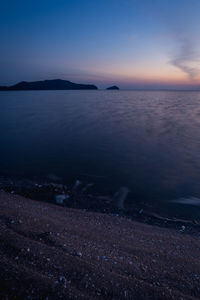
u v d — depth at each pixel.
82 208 9.12
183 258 5.17
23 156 19.47
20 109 65.44
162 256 5.11
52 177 13.98
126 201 10.70
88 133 30.84
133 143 25.00
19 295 2.70
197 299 3.50
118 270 3.97
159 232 7.25
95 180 13.82
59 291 2.89
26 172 14.86
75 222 6.81
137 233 6.77
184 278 4.15
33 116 49.22
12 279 2.95
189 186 13.19
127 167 16.83
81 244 4.84
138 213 9.22
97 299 2.94
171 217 9.12
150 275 4.05
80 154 20.36
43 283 2.99
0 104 85.44
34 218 5.86
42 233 4.89
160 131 32.00
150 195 11.72
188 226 8.20
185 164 17.77
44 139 27.02
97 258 4.26
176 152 21.28
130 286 3.39
